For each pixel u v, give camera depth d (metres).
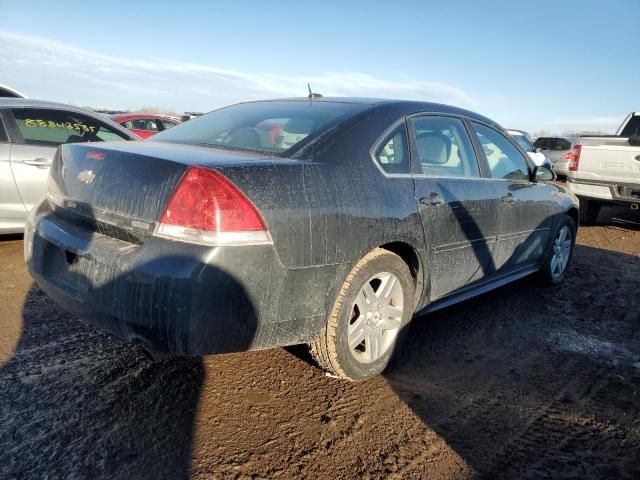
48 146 5.34
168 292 2.17
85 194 2.60
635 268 6.12
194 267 2.16
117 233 2.42
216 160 2.41
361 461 2.37
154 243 2.24
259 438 2.47
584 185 8.41
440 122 3.63
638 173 7.78
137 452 2.31
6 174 5.00
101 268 2.36
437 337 3.79
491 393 3.03
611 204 8.65
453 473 2.32
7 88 8.38
